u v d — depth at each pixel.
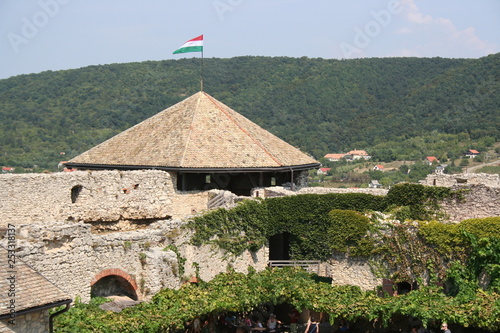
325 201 41.78
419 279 34.19
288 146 51.50
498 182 45.00
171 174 42.59
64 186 35.78
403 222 34.97
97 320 25.59
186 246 33.69
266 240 41.19
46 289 21.53
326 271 41.12
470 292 31.58
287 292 33.97
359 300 32.25
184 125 46.97
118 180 38.75
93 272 28.39
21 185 33.44
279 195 44.34
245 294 32.84
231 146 45.56
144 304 29.00
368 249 35.53
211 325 32.25
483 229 32.62
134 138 48.16
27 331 20.98
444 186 41.88
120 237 29.70
